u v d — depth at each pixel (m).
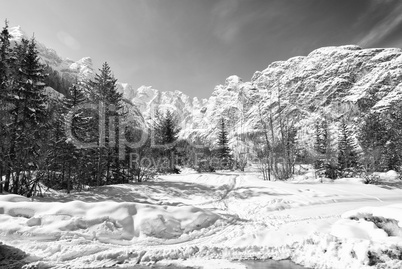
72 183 29.25
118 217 10.85
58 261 8.45
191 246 9.53
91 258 8.62
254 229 11.52
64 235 9.70
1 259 8.20
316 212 15.23
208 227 11.81
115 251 8.93
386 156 35.12
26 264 8.09
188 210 12.35
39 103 23.09
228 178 29.47
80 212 10.82
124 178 31.56
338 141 42.78
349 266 7.62
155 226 10.83
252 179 28.95
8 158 19.88
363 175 32.72
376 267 7.27
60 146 25.84
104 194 21.56
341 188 23.47
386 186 26.47
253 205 17.69
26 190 21.11
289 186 23.67
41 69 23.53
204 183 27.72
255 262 8.63
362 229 9.58
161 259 8.86
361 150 36.59
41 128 23.03
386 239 8.51
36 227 9.85
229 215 13.68
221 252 9.38
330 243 8.59
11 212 10.62
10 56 22.20
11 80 21.94
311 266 8.22
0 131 20.16
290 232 11.05
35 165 21.62
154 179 32.22
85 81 33.38
